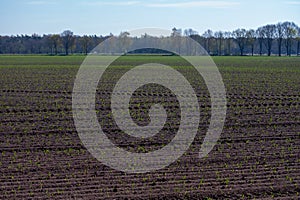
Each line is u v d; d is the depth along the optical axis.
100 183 12.88
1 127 19.98
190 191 12.27
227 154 15.97
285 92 32.12
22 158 15.31
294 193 12.25
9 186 12.59
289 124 21.06
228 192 12.23
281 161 15.12
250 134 19.03
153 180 13.16
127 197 11.82
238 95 30.41
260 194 12.16
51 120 21.61
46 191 12.20
